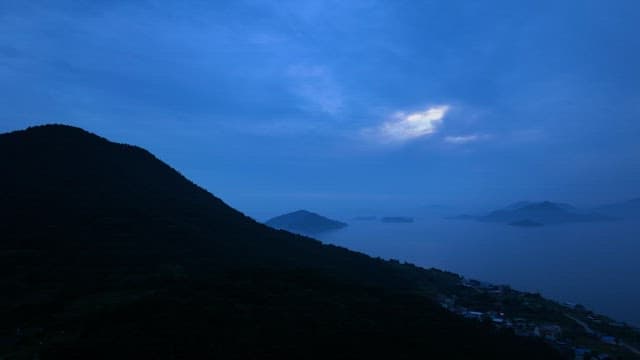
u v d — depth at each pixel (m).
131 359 32.62
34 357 33.34
